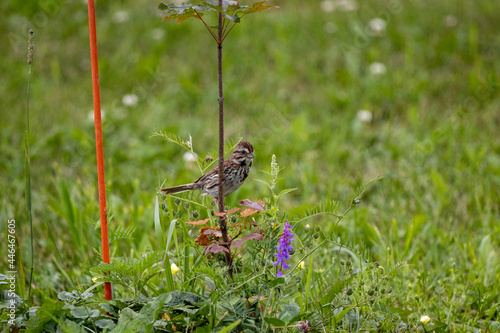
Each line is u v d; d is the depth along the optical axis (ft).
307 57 43.01
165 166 28.96
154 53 42.24
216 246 13.39
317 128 32.73
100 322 13.25
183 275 15.15
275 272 14.08
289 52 43.93
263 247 13.56
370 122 34.40
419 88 36.50
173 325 13.20
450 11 48.55
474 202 24.44
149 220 21.09
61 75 42.24
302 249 14.20
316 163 29.37
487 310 17.20
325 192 25.96
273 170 14.07
